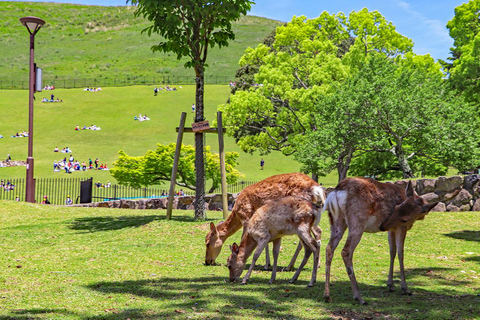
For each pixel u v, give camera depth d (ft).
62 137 206.08
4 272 27.66
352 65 125.70
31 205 60.90
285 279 26.32
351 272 21.39
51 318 18.60
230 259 25.52
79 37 540.93
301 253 33.53
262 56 136.98
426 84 98.22
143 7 45.73
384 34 128.47
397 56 131.64
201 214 47.19
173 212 57.31
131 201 68.49
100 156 176.35
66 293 22.76
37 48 486.38
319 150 97.50
